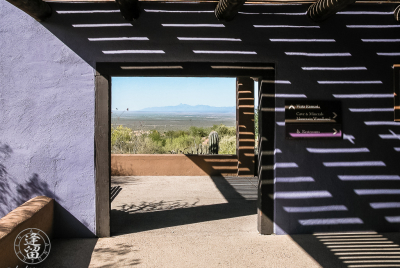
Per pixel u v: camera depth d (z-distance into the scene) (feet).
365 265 10.62
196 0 12.89
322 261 10.96
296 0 12.62
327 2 11.31
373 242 12.73
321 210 13.73
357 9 13.51
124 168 28.55
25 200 12.93
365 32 13.58
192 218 16.10
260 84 13.82
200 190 22.76
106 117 13.00
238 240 12.98
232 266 10.58
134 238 13.14
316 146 13.61
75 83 12.92
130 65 13.04
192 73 13.21
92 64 12.96
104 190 13.09
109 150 13.12
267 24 13.32
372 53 13.62
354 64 13.60
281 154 13.52
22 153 12.88
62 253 11.50
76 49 12.89
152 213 16.97
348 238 13.17
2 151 12.84
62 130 12.93
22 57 12.76
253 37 13.32
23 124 12.84
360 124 13.69
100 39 12.94
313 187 13.66
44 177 12.96
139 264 10.68
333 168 13.69
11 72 12.76
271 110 13.48
